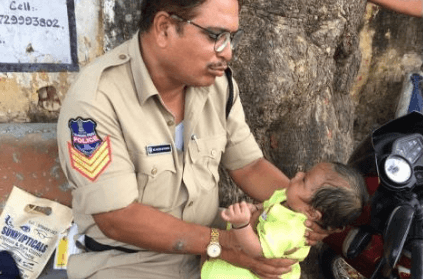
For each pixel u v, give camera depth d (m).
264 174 1.91
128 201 1.51
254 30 2.29
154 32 1.47
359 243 1.79
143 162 1.56
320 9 2.37
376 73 3.18
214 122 1.74
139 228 1.51
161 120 1.58
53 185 2.26
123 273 1.69
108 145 1.49
